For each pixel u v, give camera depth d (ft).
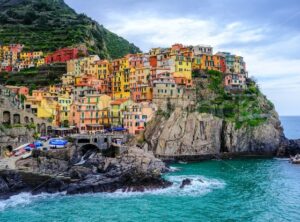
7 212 236.43
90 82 559.79
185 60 532.73
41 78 639.76
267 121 513.45
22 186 283.59
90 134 386.73
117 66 604.90
